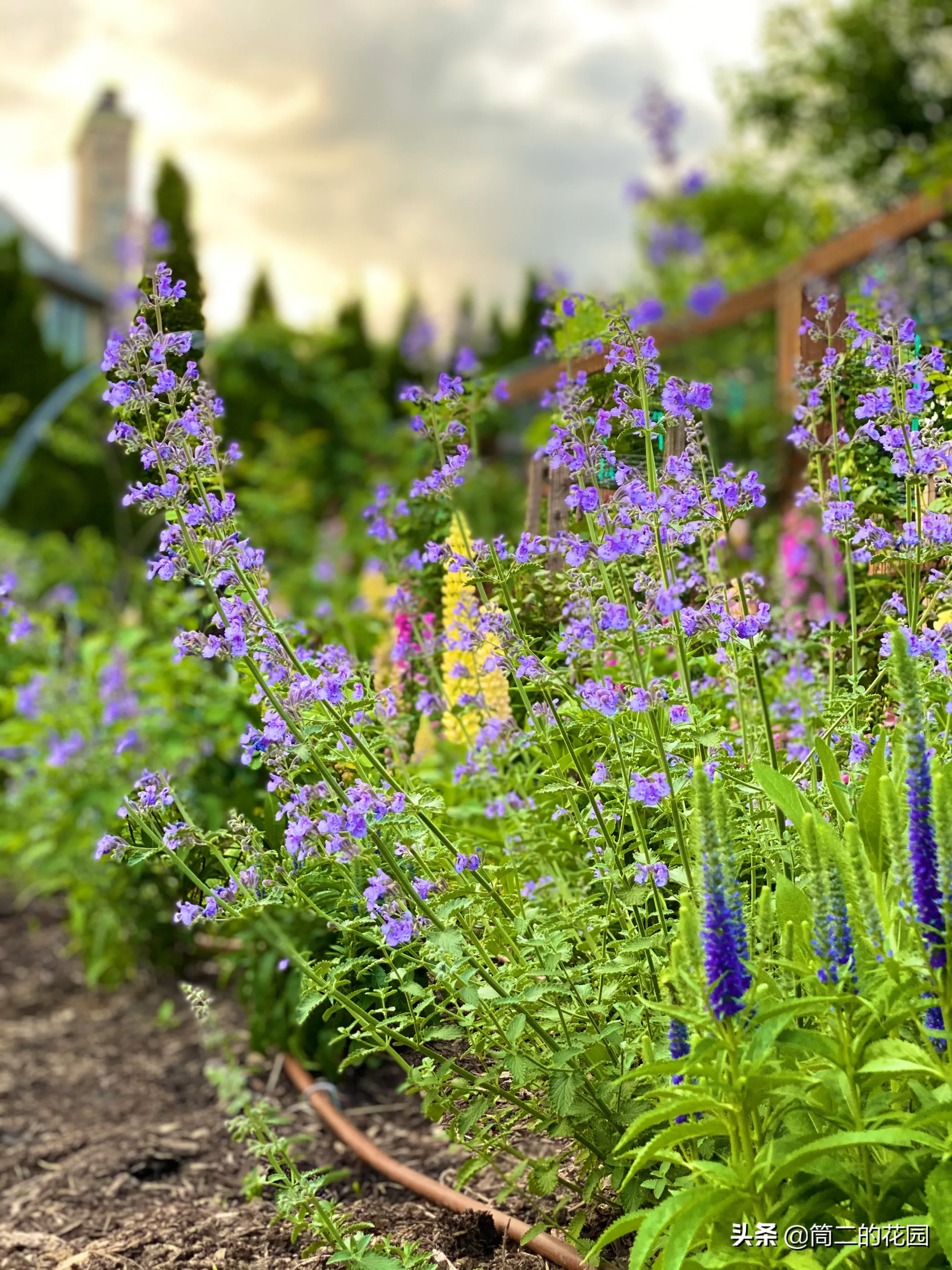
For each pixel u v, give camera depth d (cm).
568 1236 218
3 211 2884
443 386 255
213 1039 342
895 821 167
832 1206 172
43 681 488
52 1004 466
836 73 2102
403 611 308
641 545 210
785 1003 163
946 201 649
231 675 409
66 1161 330
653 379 226
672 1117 170
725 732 222
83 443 1172
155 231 920
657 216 1936
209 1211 292
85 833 458
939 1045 178
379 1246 233
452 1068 216
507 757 292
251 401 1322
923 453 225
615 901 227
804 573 443
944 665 217
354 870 222
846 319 268
